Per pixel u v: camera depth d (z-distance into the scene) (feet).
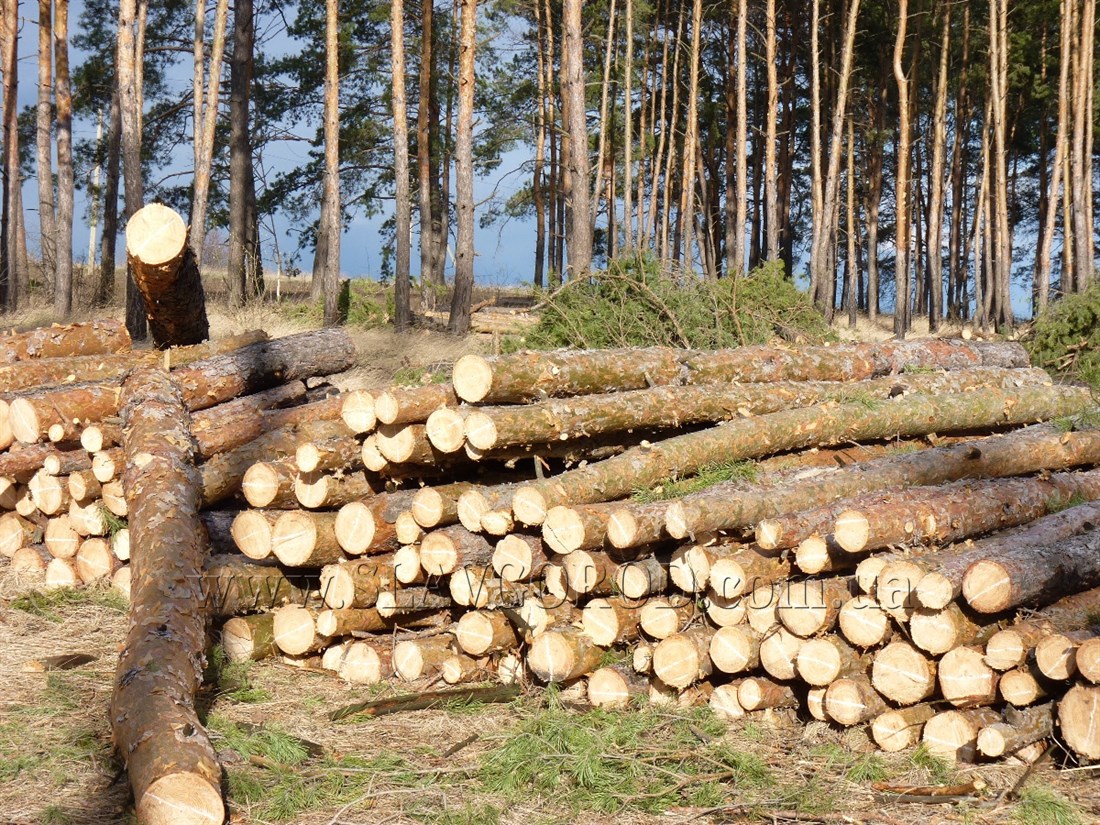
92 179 101.91
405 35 94.02
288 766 14.49
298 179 99.86
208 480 21.26
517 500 17.48
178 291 25.05
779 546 16.62
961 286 138.82
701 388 21.33
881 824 12.96
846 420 21.80
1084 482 21.62
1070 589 16.47
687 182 91.91
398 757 14.80
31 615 21.16
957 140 116.57
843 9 91.81
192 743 12.67
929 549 17.43
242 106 75.31
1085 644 13.82
